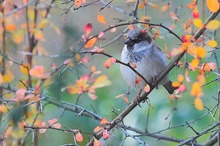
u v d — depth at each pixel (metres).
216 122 6.99
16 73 8.99
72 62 6.84
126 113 7.17
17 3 8.81
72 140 9.78
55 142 9.70
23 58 8.62
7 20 8.28
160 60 8.16
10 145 7.70
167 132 10.27
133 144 10.02
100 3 8.30
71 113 9.68
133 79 8.08
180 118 10.09
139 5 7.74
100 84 6.93
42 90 7.43
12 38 8.52
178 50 5.78
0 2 7.68
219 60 7.46
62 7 8.32
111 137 7.01
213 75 9.77
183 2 9.08
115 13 11.07
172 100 8.48
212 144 8.20
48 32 9.64
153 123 10.43
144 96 7.21
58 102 8.12
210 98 9.85
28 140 7.85
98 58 11.12
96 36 6.34
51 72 7.48
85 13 10.76
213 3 5.65
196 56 5.77
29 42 8.79
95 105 10.34
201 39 6.21
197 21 5.75
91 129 9.66
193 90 5.69
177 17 7.43
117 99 10.62
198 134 6.82
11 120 7.48
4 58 8.02
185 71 6.10
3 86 8.37
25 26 8.52
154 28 7.24
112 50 11.23
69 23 8.82
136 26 8.02
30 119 7.49
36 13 8.55
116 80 11.13
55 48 8.76
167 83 8.41
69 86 7.31
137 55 8.11
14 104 8.14
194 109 10.08
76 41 7.91
